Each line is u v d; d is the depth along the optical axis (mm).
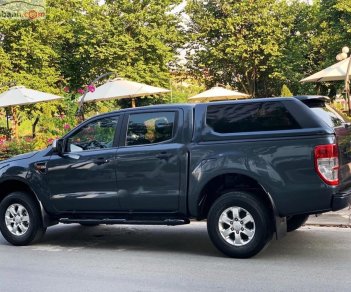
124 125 7184
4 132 23188
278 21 29047
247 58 29266
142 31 26203
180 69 30562
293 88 29688
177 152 6664
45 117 17109
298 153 6078
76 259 6805
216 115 6660
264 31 28328
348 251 6727
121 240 8047
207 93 20156
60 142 7453
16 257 7012
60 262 6660
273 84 31344
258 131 6375
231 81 31766
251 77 31375
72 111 17688
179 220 6730
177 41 29000
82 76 27422
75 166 7281
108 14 27047
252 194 6398
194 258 6664
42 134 15586
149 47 26609
